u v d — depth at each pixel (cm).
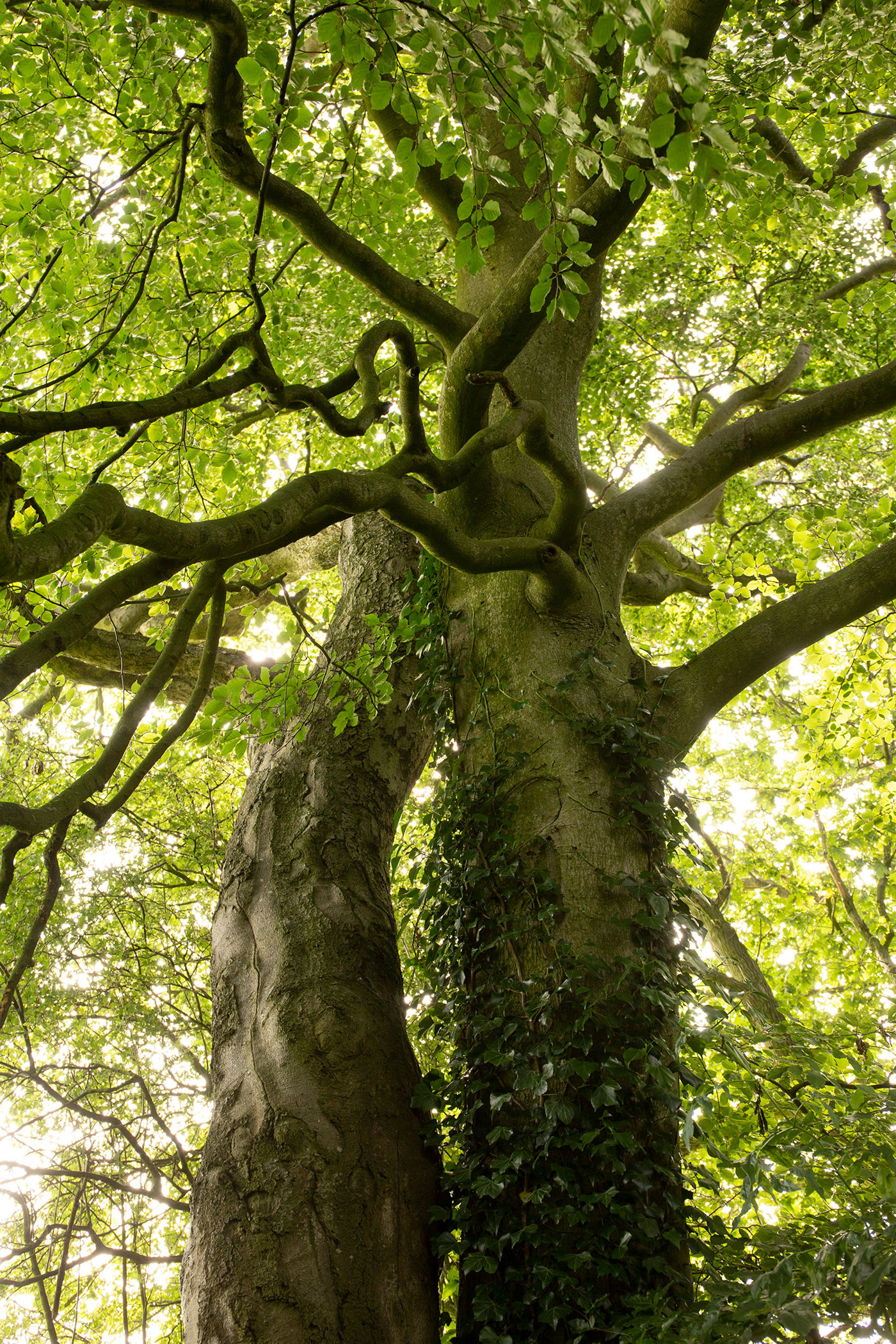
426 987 402
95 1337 727
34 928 300
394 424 681
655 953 350
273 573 841
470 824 388
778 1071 328
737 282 898
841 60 534
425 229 710
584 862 361
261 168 373
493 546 371
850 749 743
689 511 859
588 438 959
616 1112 311
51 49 448
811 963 1209
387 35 270
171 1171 671
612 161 243
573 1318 282
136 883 895
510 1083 333
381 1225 321
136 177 541
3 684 230
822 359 940
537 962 345
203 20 300
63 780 885
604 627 426
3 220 475
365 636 543
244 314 561
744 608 862
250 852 455
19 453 536
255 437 781
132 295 528
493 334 359
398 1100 360
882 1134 302
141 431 373
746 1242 312
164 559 277
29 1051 548
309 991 383
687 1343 246
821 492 1054
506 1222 307
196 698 398
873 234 824
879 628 698
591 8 224
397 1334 302
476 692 423
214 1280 310
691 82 203
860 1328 247
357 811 471
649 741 391
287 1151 334
